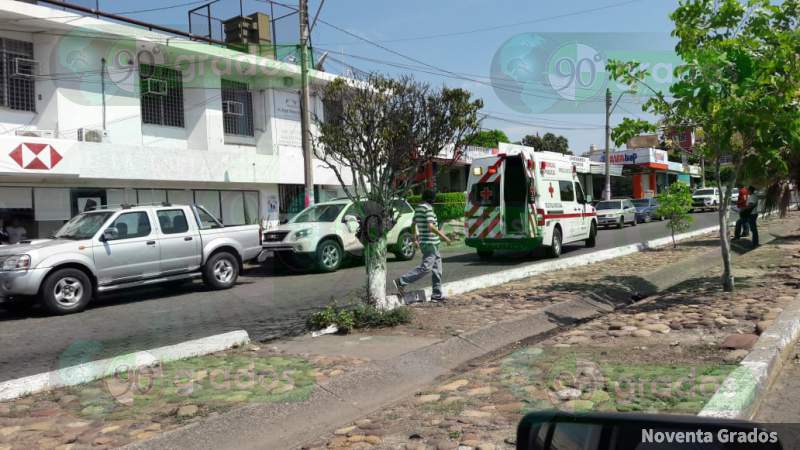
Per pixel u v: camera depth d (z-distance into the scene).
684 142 10.82
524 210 14.62
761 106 7.45
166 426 4.30
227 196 19.58
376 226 7.79
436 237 8.99
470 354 6.49
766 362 4.89
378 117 7.36
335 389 5.10
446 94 7.52
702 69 7.41
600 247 18.45
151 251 10.99
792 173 12.67
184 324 8.56
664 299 8.60
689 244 17.02
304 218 14.77
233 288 12.33
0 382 5.53
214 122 19.31
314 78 22.02
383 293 7.88
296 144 21.89
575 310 8.54
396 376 5.59
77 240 10.17
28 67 15.31
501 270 13.06
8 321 9.34
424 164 7.92
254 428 4.38
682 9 8.24
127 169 16.36
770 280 9.26
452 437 3.98
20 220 14.77
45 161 14.51
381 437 4.14
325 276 13.59
